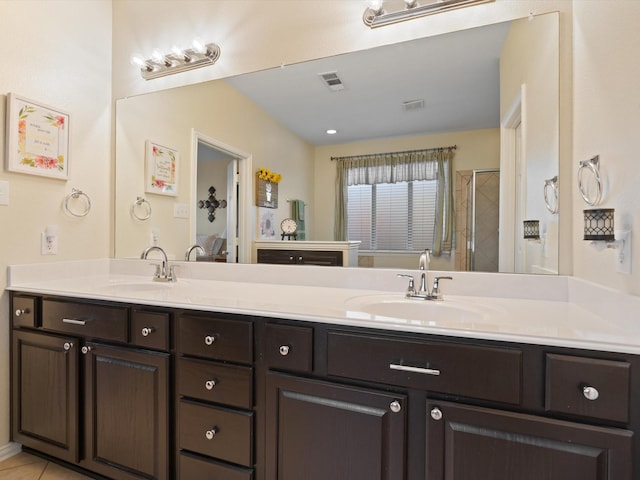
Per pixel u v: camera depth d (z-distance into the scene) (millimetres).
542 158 1354
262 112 1802
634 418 761
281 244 1792
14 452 1634
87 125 1971
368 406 981
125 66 2088
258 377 1122
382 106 1612
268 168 1814
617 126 952
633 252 865
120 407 1351
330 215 1713
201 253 1953
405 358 945
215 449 1176
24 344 1576
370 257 1641
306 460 1056
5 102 1589
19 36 1641
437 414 909
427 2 1455
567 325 934
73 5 1890
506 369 854
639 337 810
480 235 1469
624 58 915
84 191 1955
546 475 818
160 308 1286
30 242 1700
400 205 1598
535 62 1357
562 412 812
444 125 1528
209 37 1873
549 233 1345
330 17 1646
